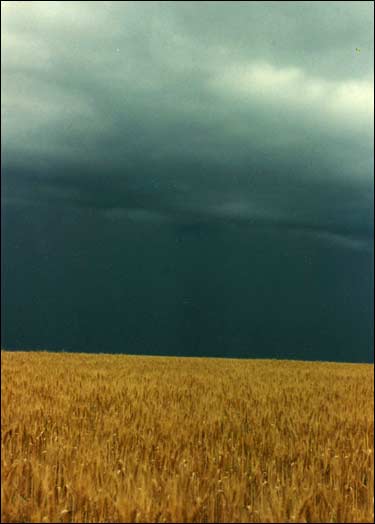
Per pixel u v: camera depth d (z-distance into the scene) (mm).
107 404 12539
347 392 16656
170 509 5445
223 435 8969
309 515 5648
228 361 34250
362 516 5559
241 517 5594
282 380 20562
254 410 11883
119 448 8250
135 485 5977
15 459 7199
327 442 8703
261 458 7949
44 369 22000
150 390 15453
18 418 10055
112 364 27031
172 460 7312
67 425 9781
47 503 5652
